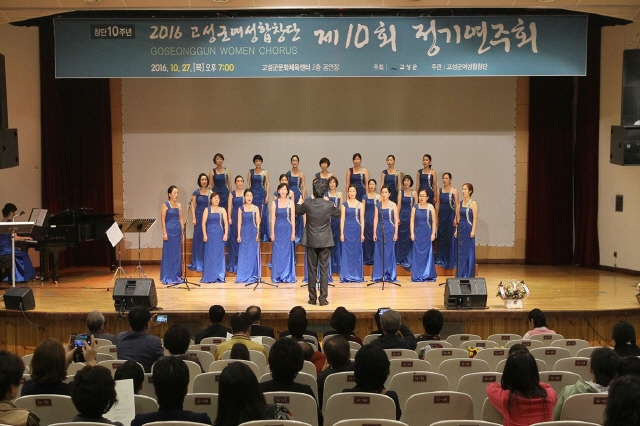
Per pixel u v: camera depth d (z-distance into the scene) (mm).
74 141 12633
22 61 11734
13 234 9516
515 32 9492
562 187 12992
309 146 12984
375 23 9469
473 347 5875
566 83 12828
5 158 8367
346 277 11000
